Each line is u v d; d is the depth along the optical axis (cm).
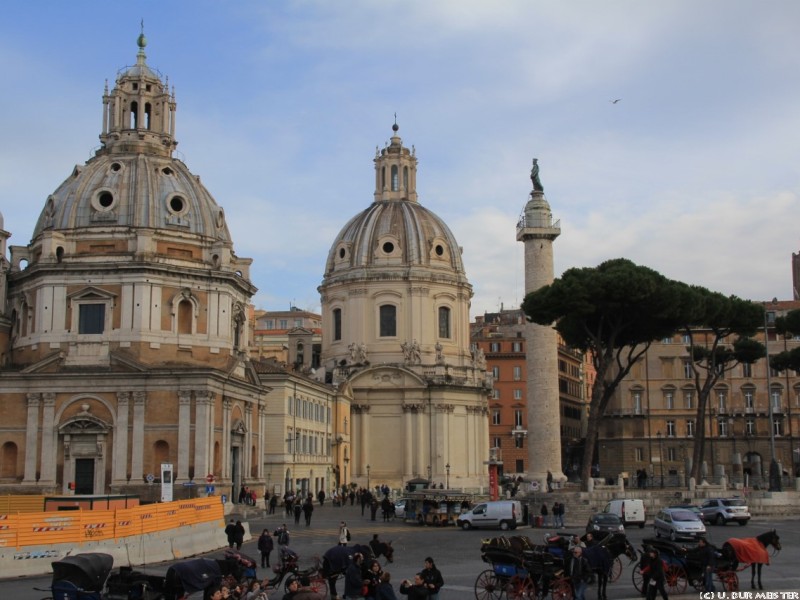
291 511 8225
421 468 11725
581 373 16850
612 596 3459
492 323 17450
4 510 5694
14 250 8356
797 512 7200
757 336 11944
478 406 12250
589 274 7031
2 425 7481
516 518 6562
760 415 11819
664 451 11938
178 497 7250
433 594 2967
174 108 9075
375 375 11881
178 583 2948
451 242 12631
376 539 3741
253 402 8519
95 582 2958
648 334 7338
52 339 7675
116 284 7750
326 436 10975
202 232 8275
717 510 6397
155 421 7400
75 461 7412
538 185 8869
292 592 2655
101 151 8750
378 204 12775
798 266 14200
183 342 7850
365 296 12144
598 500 6981
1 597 3603
